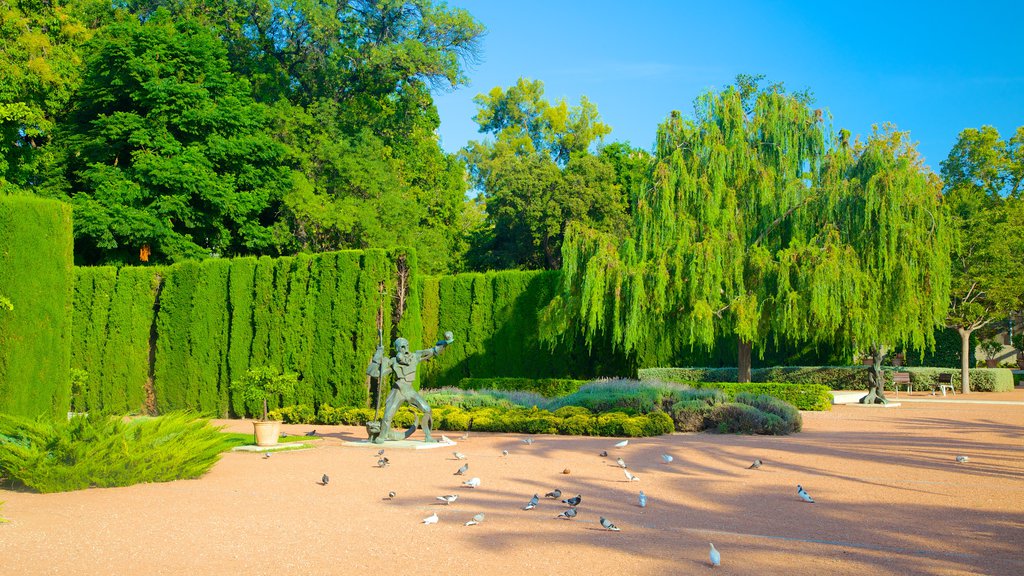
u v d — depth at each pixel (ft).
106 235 99.19
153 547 24.64
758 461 40.52
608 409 64.90
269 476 39.45
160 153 105.50
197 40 110.93
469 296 92.48
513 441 54.13
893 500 31.99
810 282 73.77
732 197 81.30
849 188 79.20
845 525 27.53
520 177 153.07
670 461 41.73
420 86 147.33
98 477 35.63
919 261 79.00
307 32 132.05
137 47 106.42
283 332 78.79
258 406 77.41
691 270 75.77
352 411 70.74
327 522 28.17
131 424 40.47
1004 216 125.59
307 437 59.88
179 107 107.04
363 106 148.15
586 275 77.30
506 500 32.40
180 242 104.83
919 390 114.83
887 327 78.33
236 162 113.19
